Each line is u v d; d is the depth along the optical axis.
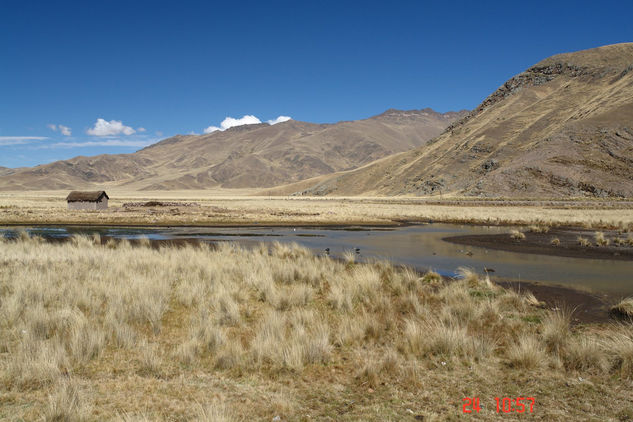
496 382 5.57
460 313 8.59
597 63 142.50
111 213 48.25
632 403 4.91
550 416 4.61
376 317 8.55
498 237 26.91
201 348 6.59
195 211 52.81
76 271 12.04
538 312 9.30
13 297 8.55
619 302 10.23
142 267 13.30
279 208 63.28
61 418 4.23
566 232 30.27
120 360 6.05
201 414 4.30
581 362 6.08
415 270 15.20
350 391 5.25
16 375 5.21
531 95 146.62
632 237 24.59
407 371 5.82
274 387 5.30
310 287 11.04
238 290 10.44
